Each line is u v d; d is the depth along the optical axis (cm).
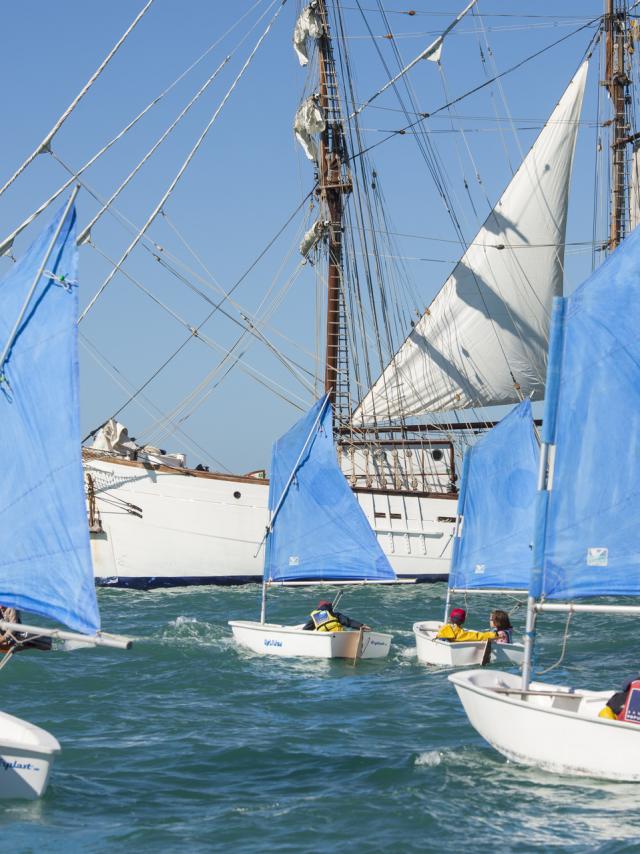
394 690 2631
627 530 1795
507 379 6619
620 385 1806
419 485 6372
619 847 1429
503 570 3472
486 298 6544
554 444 1831
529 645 1844
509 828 1520
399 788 1730
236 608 4531
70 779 1800
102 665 2956
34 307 1686
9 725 1605
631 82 6556
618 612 1722
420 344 6600
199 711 2386
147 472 5494
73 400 1645
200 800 1695
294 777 1834
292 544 3528
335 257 6272
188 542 5528
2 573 1652
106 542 5450
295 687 2678
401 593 5359
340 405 6291
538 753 1778
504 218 6506
